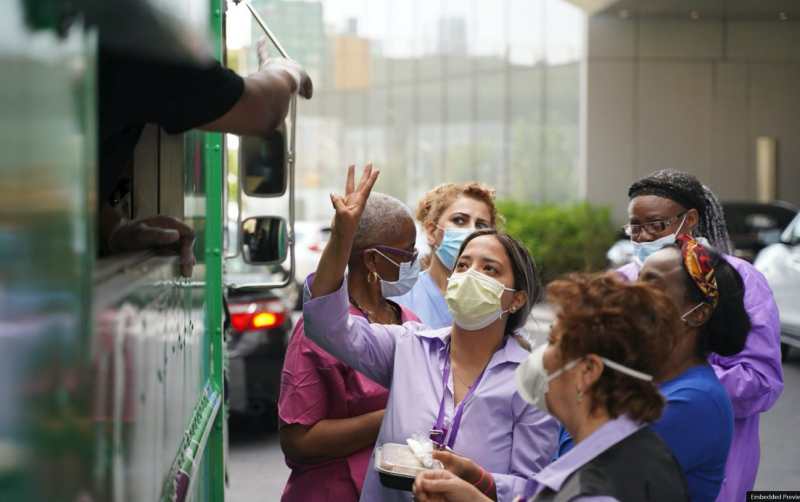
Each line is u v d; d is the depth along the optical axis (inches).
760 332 116.0
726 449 83.9
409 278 120.1
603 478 60.2
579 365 64.5
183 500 70.6
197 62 55.6
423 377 101.2
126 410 49.3
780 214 642.2
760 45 827.4
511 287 102.7
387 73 944.3
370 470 99.6
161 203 84.4
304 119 997.2
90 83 37.5
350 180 96.7
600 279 66.6
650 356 63.7
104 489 43.1
